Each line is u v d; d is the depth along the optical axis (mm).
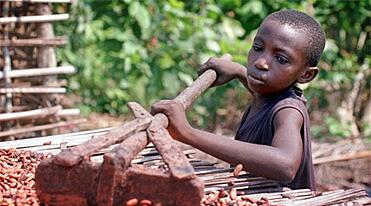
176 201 1415
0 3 3516
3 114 3428
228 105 5750
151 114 1764
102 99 5539
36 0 3539
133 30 4715
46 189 1483
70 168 1468
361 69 5418
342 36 5441
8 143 2184
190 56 4926
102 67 5168
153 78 4754
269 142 1989
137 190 1431
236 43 4699
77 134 2320
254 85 2023
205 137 1773
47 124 3607
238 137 2168
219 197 1668
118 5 4656
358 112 5723
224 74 2344
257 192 1791
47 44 3592
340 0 5012
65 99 5324
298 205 1670
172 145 1514
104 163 1423
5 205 1573
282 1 4703
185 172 1411
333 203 1720
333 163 4547
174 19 4656
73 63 4945
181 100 1975
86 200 1461
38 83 3645
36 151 2090
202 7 4875
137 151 1494
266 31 2008
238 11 4820
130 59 4645
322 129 5348
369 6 5082
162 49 4754
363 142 4953
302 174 2021
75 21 4758
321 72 5090
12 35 3561
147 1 4520
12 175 1788
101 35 4656
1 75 3480
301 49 1995
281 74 1990
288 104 1960
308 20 2045
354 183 4453
